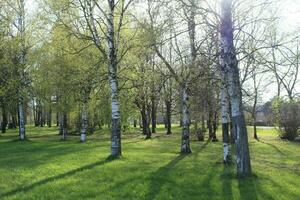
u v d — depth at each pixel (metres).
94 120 49.09
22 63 41.41
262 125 85.56
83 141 38.94
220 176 17.20
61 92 39.28
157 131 66.06
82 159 22.23
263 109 57.91
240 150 17.14
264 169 20.89
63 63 35.44
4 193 13.62
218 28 17.30
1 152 28.08
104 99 35.56
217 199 13.16
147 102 50.47
